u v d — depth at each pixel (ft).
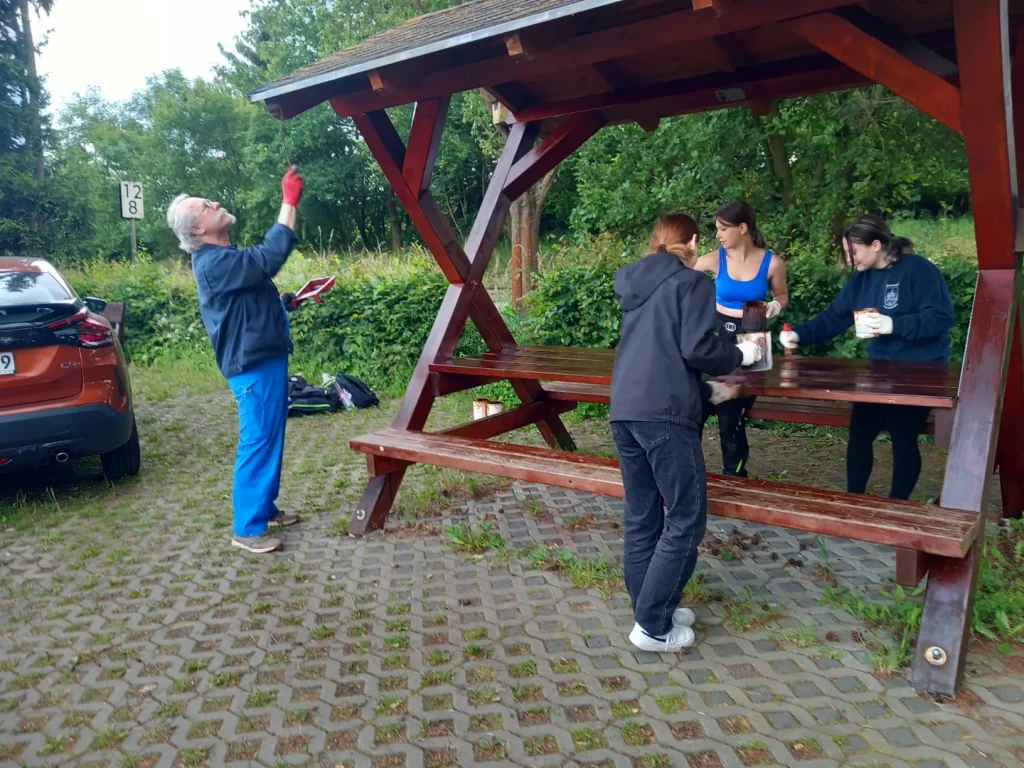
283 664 9.68
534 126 16.66
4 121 59.41
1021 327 10.89
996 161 8.95
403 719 8.39
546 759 7.60
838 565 11.87
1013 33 11.16
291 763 7.75
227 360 12.97
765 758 7.46
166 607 11.46
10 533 14.82
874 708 8.17
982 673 8.70
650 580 9.05
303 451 20.79
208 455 20.52
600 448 19.56
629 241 32.27
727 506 9.29
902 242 12.47
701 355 8.46
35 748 8.22
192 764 7.84
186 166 125.70
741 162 30.25
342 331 29.76
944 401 9.30
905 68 8.91
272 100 12.86
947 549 7.73
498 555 12.71
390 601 11.29
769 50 13.98
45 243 60.85
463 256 15.74
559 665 9.33
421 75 12.30
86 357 15.76
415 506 15.23
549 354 16.62
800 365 12.77
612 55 10.42
